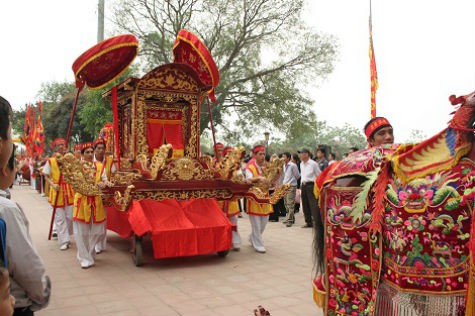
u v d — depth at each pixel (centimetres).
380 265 239
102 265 616
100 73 635
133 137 658
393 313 235
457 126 214
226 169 641
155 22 2167
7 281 165
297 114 2316
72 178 553
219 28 2245
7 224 191
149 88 664
